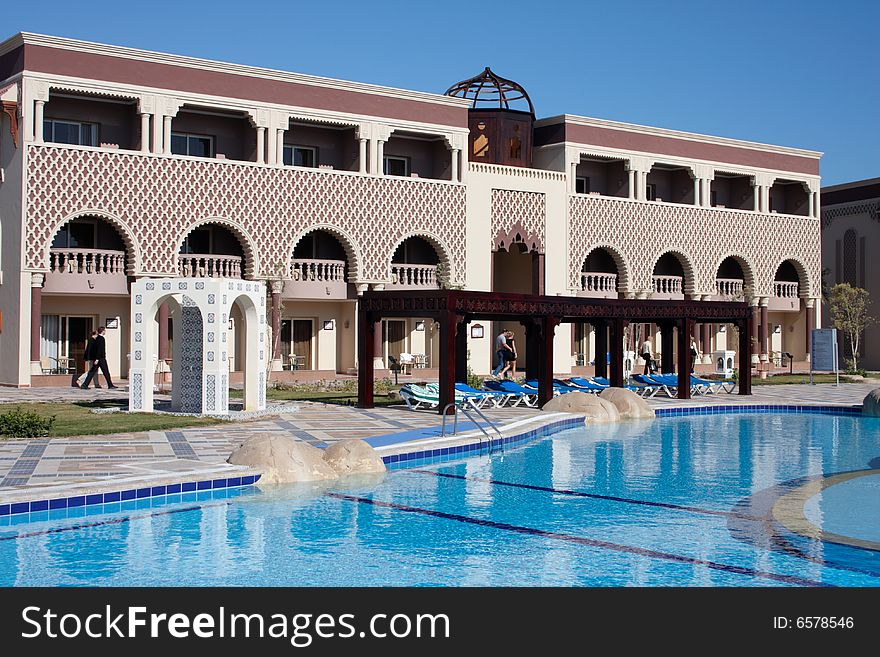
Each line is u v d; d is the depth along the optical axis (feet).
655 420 63.98
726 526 29.01
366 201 97.30
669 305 72.95
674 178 124.57
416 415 58.75
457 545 26.50
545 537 27.50
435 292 59.06
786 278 134.92
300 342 101.81
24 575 23.24
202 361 56.95
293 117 93.45
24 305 81.00
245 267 92.43
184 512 30.55
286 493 33.96
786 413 69.72
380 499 33.19
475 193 104.63
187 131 92.48
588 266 119.65
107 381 80.59
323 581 22.91
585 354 119.03
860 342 139.03
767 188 126.82
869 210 137.39
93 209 83.25
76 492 30.30
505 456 45.19
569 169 110.93
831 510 31.68
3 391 76.64
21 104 80.33
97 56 83.30
